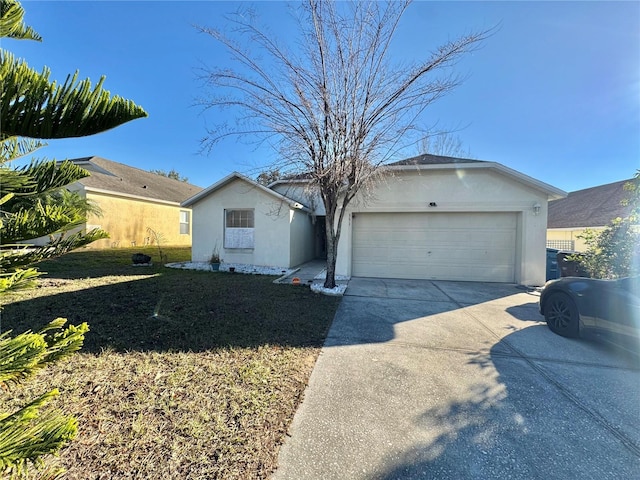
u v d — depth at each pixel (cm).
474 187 870
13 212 110
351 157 631
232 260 1110
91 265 1023
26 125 93
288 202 1023
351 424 235
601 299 395
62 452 193
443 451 209
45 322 438
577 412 258
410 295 699
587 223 1441
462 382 305
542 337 438
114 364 316
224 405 253
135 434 213
